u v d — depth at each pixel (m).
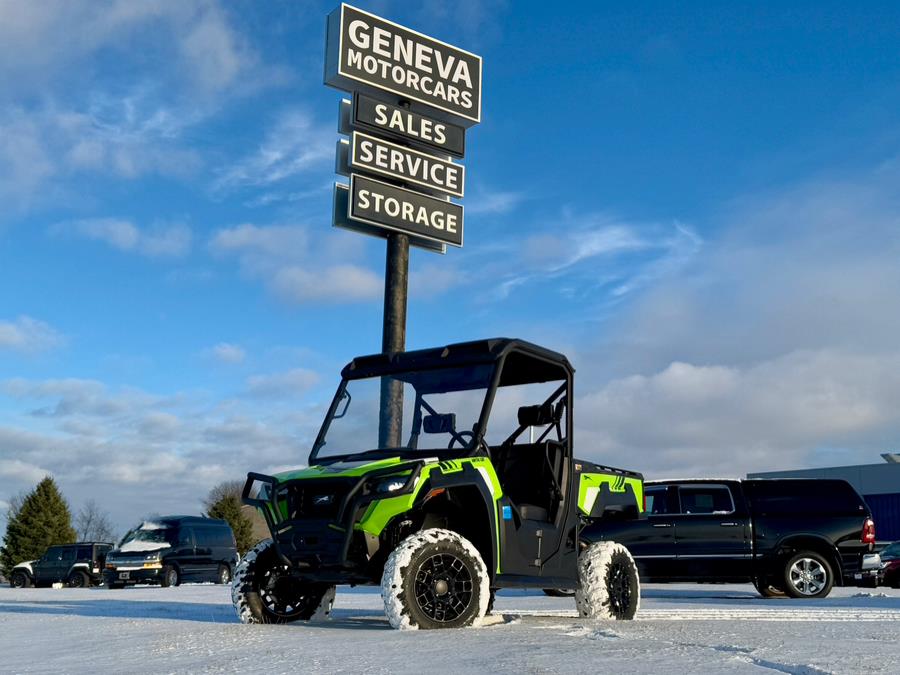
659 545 15.08
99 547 32.84
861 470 51.09
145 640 6.04
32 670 4.74
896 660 4.55
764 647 5.11
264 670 4.39
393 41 22.42
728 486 15.26
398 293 21.70
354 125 21.61
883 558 23.89
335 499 6.80
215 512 64.75
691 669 4.20
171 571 26.48
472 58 23.72
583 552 8.13
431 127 22.75
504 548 7.04
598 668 4.25
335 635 6.07
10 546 60.16
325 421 7.96
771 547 14.88
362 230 21.77
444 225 22.41
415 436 7.45
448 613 6.55
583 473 8.03
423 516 7.18
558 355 8.02
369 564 6.79
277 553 7.27
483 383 7.41
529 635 5.83
